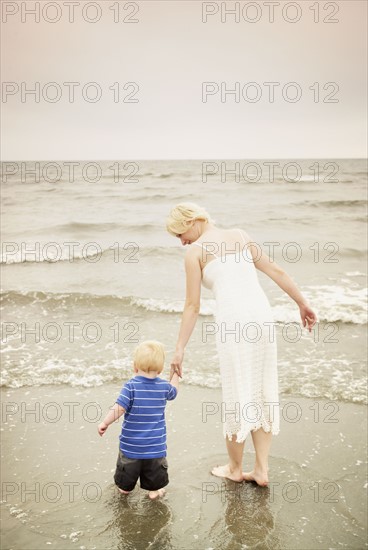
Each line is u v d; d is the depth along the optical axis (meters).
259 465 3.40
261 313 3.20
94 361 5.83
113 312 7.86
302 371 5.45
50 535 2.95
